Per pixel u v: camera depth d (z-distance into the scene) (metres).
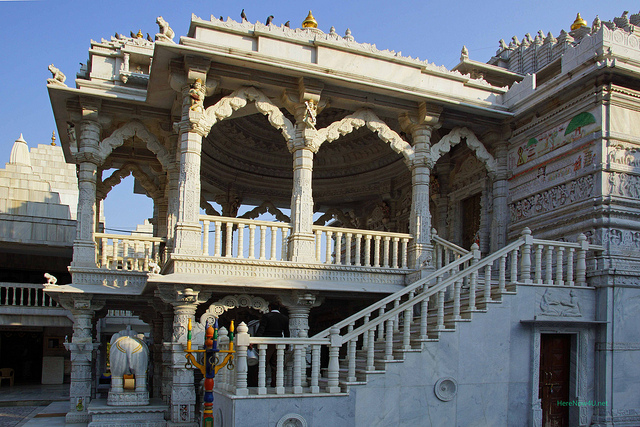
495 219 15.09
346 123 13.55
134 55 15.55
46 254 25.22
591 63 12.58
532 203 14.18
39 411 16.72
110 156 17.97
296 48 13.02
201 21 12.22
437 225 17.86
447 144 14.48
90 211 14.12
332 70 12.90
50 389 22.16
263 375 9.05
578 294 11.57
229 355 8.40
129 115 14.77
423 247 13.64
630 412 11.42
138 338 13.15
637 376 11.62
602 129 12.29
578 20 19.84
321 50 13.16
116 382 12.84
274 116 12.93
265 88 13.05
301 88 12.95
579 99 12.97
